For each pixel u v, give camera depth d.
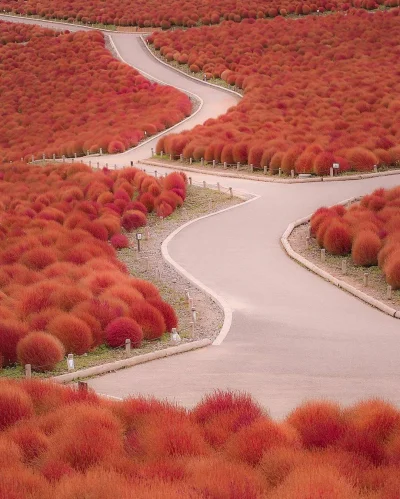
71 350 23.06
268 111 64.75
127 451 14.52
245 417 15.32
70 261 32.69
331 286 29.06
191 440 14.34
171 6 114.38
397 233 32.09
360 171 46.75
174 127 69.50
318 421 15.05
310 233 35.44
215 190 46.12
